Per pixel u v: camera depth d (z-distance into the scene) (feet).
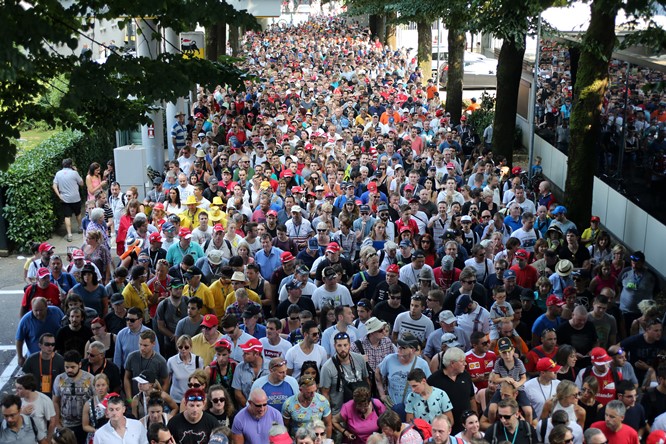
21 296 55.52
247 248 44.37
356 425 29.68
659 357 33.76
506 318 34.58
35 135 91.66
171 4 39.86
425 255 44.88
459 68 105.40
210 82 41.88
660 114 53.52
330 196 55.47
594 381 31.12
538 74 87.76
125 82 39.65
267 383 30.55
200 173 63.05
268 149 69.87
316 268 43.39
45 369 33.47
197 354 34.63
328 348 35.01
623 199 61.67
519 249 44.65
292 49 170.91
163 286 40.60
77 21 39.40
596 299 37.42
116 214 58.75
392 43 187.52
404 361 32.04
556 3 55.88
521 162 92.07
